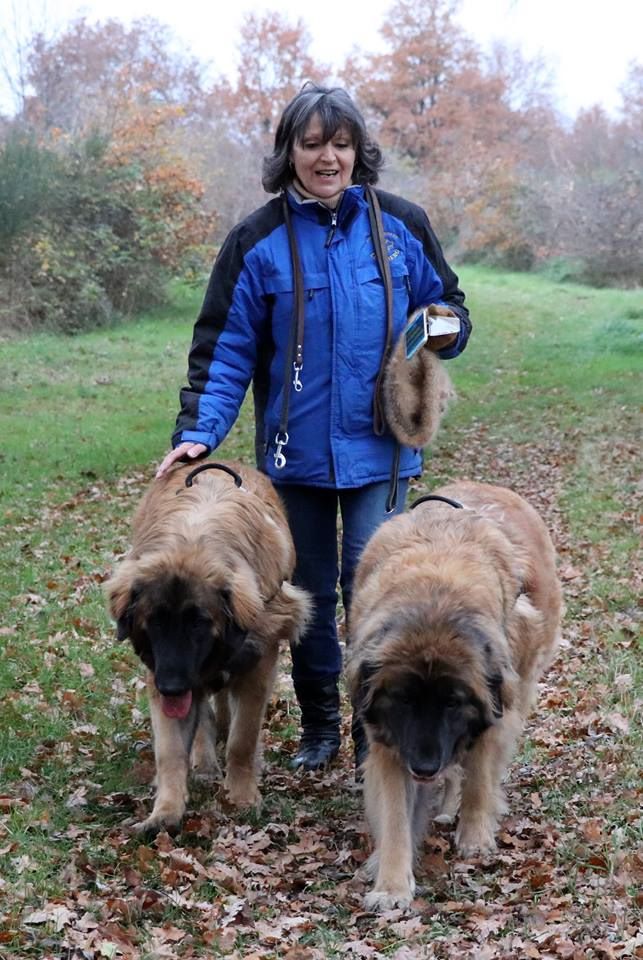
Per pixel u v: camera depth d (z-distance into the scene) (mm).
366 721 4277
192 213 30531
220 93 50938
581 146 47062
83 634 7523
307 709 5707
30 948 3740
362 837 4758
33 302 25641
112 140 29953
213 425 5152
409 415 5129
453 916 4078
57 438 15094
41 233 26156
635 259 38219
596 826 4668
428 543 4559
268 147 45531
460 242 45719
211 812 4938
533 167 47250
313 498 5375
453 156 46969
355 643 4363
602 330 26812
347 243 5055
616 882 4188
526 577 4852
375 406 5160
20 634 7402
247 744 5078
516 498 5406
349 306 5031
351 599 4953
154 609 4465
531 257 43531
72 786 5199
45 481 12703
